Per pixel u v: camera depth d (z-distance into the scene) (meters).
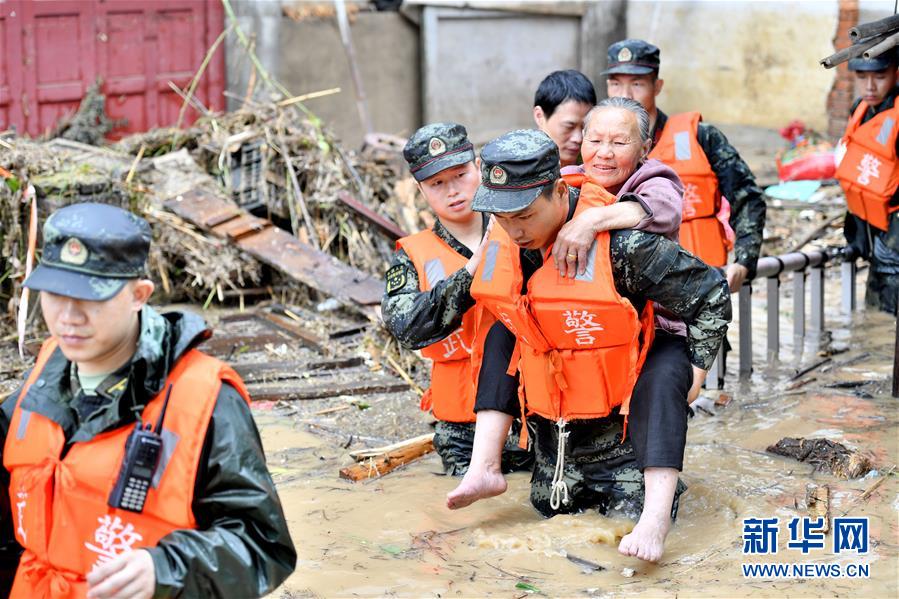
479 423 4.18
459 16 14.15
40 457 2.55
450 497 4.06
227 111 12.80
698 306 3.83
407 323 4.38
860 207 7.62
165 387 2.52
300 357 6.78
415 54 14.14
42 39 11.70
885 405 5.81
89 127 11.83
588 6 14.80
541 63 14.76
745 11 14.93
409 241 4.61
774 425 5.50
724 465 4.95
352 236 8.26
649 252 3.76
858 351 6.96
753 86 15.03
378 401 6.04
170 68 12.41
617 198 3.99
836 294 8.60
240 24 12.73
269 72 13.01
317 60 13.42
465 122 14.50
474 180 4.53
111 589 2.35
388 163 9.67
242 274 7.95
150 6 12.19
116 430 2.52
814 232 9.66
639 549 3.71
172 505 2.48
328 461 5.16
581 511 4.40
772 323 6.80
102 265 2.45
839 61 5.24
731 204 6.01
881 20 5.31
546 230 3.77
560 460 4.17
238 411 2.57
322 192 8.41
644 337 3.97
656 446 3.82
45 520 2.54
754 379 6.38
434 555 4.09
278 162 8.61
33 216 6.91
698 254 5.92
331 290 7.41
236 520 2.53
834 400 5.91
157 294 8.04
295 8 13.16
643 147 4.45
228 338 7.08
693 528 4.30
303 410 5.91
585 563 3.99
